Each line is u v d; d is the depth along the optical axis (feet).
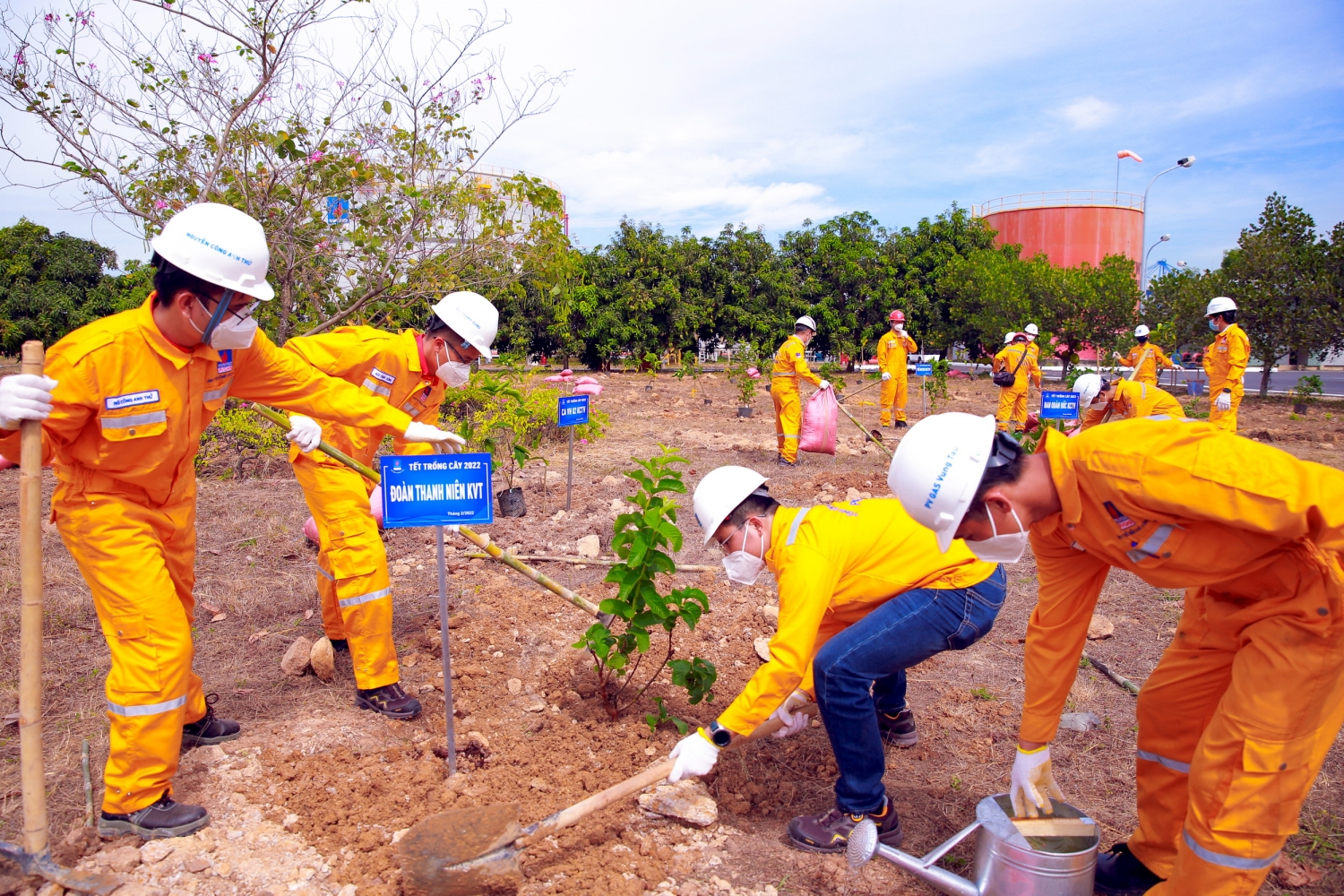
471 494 10.59
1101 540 7.34
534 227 35.42
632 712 12.73
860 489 28.37
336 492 12.21
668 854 9.62
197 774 11.03
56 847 9.37
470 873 8.43
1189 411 48.08
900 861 8.41
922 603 9.38
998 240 160.35
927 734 12.46
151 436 9.39
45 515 22.82
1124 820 10.34
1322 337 66.74
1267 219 70.85
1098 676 14.37
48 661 14.28
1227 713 6.98
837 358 114.83
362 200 32.50
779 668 8.75
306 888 8.93
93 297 81.05
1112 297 81.00
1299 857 9.49
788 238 118.73
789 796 10.81
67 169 25.77
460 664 14.46
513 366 40.78
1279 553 6.81
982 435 7.61
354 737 12.10
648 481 11.74
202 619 16.47
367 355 12.52
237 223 9.46
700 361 125.18
